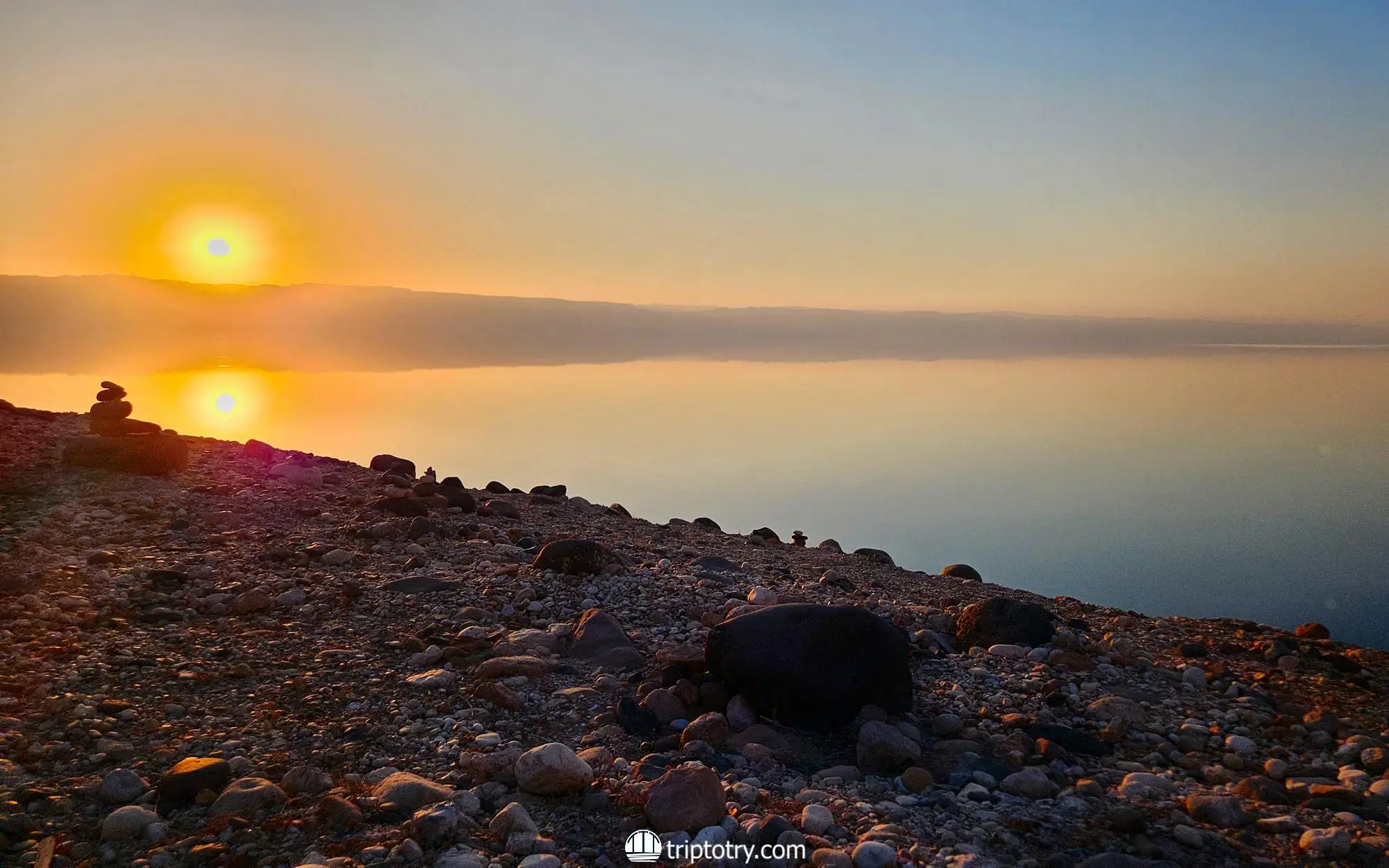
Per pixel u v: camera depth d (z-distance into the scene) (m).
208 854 1.63
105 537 3.30
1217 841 1.82
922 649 2.84
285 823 1.73
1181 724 2.39
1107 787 2.06
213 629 2.64
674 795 1.82
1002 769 2.10
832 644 2.33
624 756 2.08
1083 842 1.81
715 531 5.10
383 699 2.29
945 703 2.47
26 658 2.32
